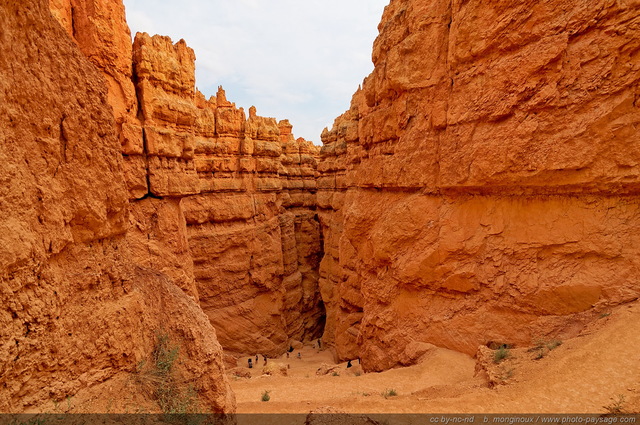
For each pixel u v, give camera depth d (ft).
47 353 15.43
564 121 38.09
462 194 49.49
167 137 66.90
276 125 143.95
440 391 32.50
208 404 22.40
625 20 34.06
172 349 22.84
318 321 157.48
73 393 16.66
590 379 24.26
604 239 36.45
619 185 35.65
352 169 99.96
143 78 63.98
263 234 124.77
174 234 68.49
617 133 35.17
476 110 45.83
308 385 44.37
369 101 74.28
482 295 46.03
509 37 41.93
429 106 53.62
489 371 32.01
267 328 118.62
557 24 37.99
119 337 19.84
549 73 38.86
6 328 13.46
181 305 24.93
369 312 64.69
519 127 41.16
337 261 126.41
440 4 52.60
